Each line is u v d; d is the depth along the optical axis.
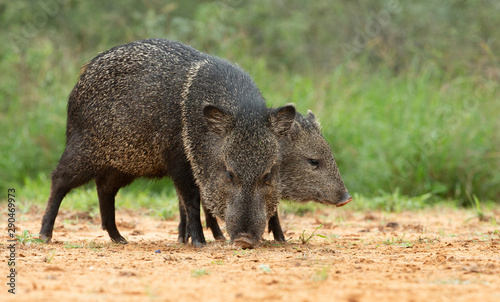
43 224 18.53
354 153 34.53
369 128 35.38
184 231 19.42
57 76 39.34
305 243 18.25
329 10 51.09
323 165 20.59
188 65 17.97
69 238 19.86
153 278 11.79
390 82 40.28
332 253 15.76
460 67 42.59
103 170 18.72
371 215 26.67
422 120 35.19
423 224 24.41
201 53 18.62
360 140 35.19
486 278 11.66
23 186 34.88
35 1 47.31
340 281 11.41
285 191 20.75
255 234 15.77
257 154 15.98
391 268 12.89
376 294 10.29
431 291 10.55
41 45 42.25
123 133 17.98
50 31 45.62
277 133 16.77
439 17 47.50
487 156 33.84
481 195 33.62
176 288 10.83
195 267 13.22
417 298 10.02
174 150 17.45
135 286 11.02
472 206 31.66
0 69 40.16
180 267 13.23
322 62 48.59
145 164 18.11
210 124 16.31
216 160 16.53
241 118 16.31
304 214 27.08
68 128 19.19
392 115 36.28
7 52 41.66
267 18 49.16
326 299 9.91
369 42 45.78
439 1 48.22
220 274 12.23
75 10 48.16
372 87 39.25
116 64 18.47
